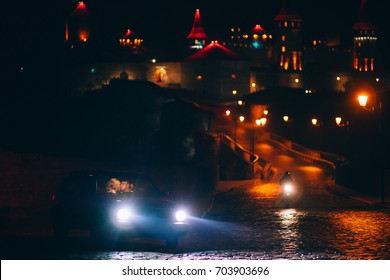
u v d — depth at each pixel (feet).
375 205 163.73
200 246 88.28
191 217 133.18
